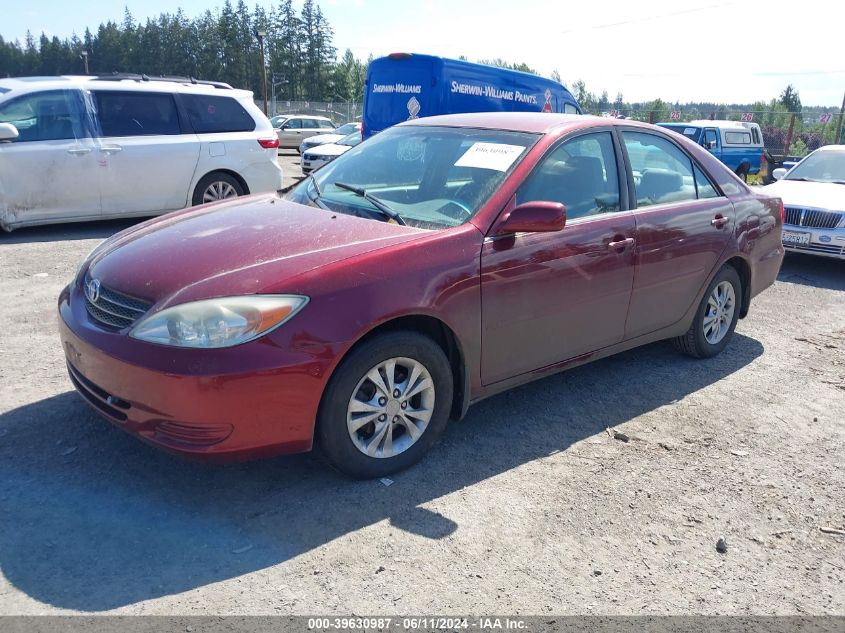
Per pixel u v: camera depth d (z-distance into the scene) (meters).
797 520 3.31
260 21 98.00
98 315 3.19
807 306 7.22
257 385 2.87
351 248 3.24
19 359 4.62
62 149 8.47
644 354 5.44
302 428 3.04
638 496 3.41
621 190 4.31
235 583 2.63
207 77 102.44
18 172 8.27
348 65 100.00
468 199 3.73
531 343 3.84
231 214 3.88
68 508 3.04
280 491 3.26
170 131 9.28
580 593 2.70
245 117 9.98
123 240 3.72
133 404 2.94
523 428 4.06
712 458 3.84
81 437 3.63
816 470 3.78
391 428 3.36
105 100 8.85
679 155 4.87
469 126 4.38
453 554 2.88
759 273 5.48
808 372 5.25
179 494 3.19
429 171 4.07
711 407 4.51
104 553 2.76
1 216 8.29
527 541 2.99
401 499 3.24
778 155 28.17
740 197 5.22
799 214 8.61
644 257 4.34
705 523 3.23
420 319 3.47
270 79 98.38
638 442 3.98
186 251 3.30
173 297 2.95
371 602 2.57
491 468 3.58
